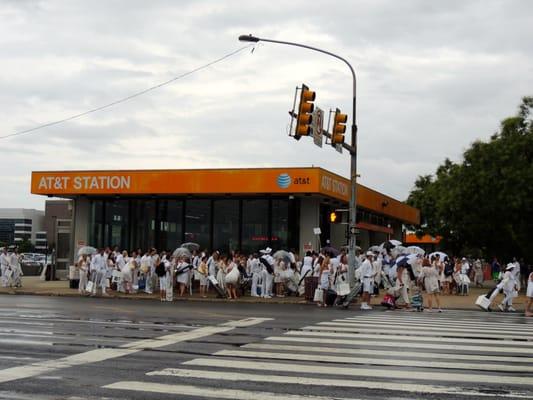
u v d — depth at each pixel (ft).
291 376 28.73
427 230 184.03
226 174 105.81
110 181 112.37
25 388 25.86
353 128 80.84
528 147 124.98
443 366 32.01
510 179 122.93
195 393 25.11
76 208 121.08
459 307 77.66
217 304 76.48
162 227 115.96
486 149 128.16
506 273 74.59
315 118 65.72
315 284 83.35
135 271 93.61
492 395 25.57
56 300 78.38
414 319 58.70
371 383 27.45
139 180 110.93
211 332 44.73
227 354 34.73
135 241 117.29
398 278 73.87
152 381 27.35
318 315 61.26
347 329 47.96
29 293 91.50
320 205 114.52
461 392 26.02
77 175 114.21
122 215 118.62
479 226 130.82
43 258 208.54
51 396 24.48
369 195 131.34
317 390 25.91
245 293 96.37
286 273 91.81
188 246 98.07
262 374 29.12
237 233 111.45
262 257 89.97
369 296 73.00
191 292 93.04
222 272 88.43
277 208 109.81
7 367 30.48
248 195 110.11
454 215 139.23
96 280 89.10
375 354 35.45
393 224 173.06
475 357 35.09
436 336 44.50
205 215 113.60
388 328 49.26
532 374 30.22
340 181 112.16
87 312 60.23
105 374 28.84
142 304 73.46
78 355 34.01
